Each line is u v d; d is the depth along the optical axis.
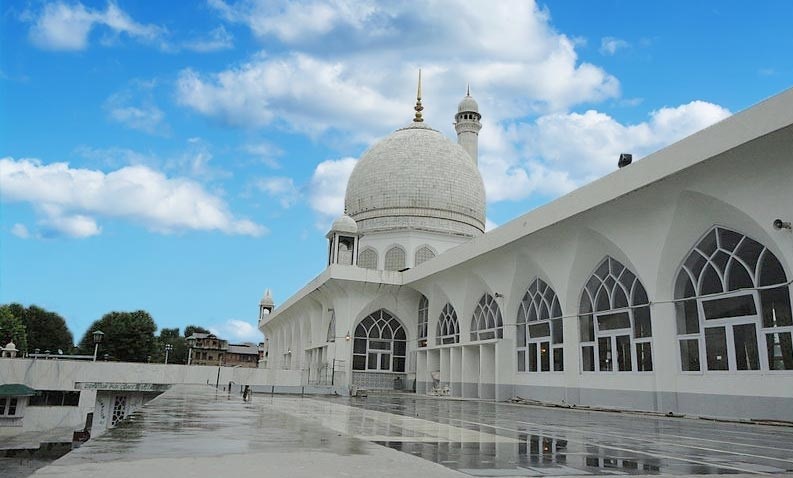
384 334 43.84
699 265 20.94
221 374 41.84
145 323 84.62
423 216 49.72
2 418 40.75
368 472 5.60
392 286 42.09
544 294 29.86
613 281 25.16
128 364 41.19
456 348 36.00
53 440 37.00
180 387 31.31
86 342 87.81
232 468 5.55
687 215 20.55
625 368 23.80
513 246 29.36
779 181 17.08
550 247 27.56
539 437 10.66
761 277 18.50
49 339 87.94
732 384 18.78
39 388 39.78
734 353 19.14
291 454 6.65
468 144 61.78
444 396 35.16
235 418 11.64
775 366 17.73
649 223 21.97
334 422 12.10
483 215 53.69
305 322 52.75
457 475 5.61
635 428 13.85
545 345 29.27
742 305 19.06
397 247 48.59
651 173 19.83
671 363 21.17
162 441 7.42
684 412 20.31
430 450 8.15
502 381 30.77
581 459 7.73
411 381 42.22
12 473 20.64
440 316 40.47
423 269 38.69
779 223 16.92
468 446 8.79
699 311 20.67
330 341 43.56
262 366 80.12
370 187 51.81
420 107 58.81
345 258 44.47
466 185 52.19
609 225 23.69
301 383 42.84
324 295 45.03
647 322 22.97
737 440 11.27
